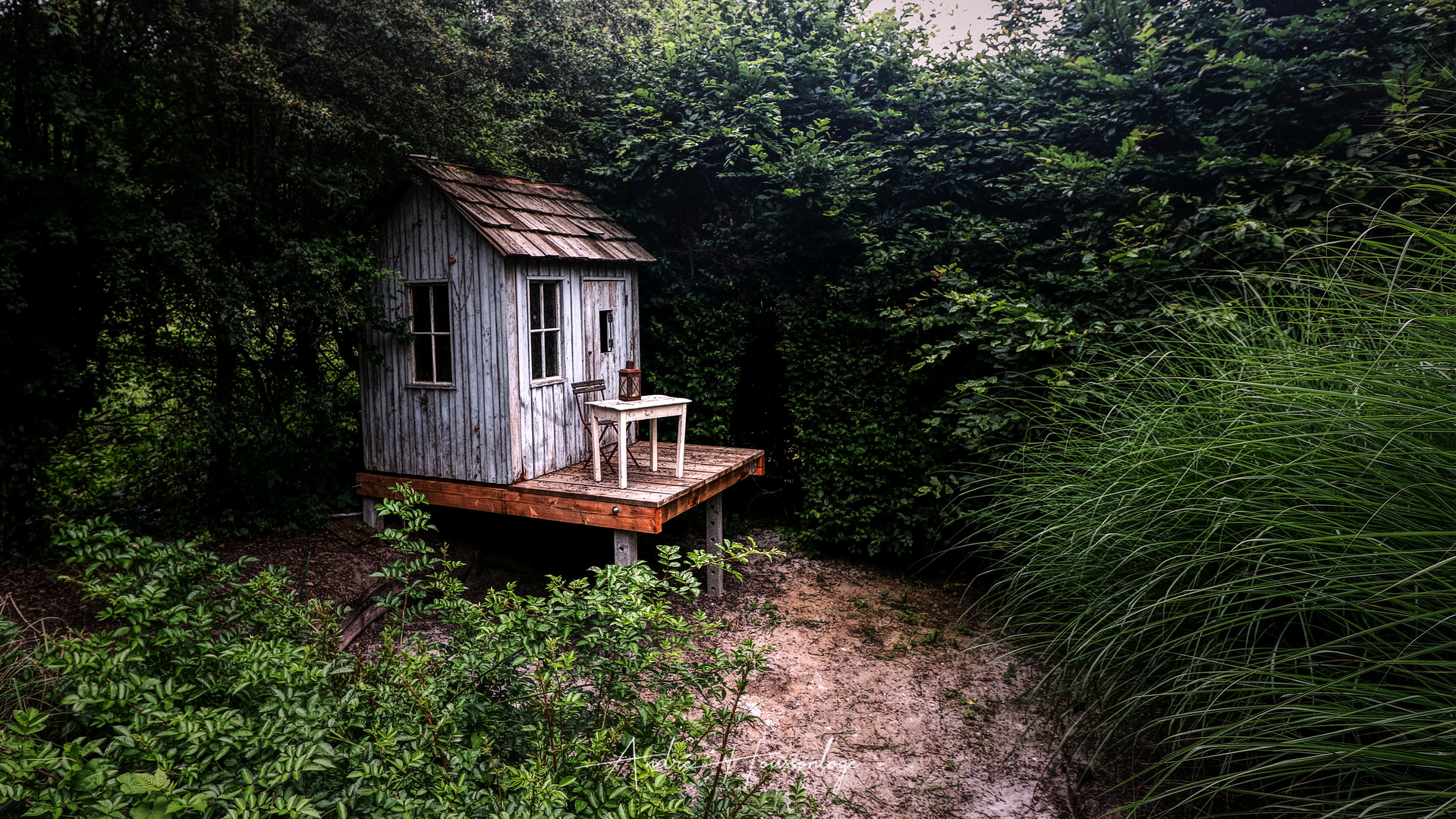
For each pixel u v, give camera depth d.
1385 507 2.23
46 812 1.44
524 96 6.98
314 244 5.16
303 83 5.22
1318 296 3.62
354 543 5.57
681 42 7.88
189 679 2.02
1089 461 3.82
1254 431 2.75
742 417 7.81
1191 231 4.91
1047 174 5.81
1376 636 2.24
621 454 5.05
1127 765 3.31
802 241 6.69
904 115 7.03
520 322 5.25
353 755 1.69
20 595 4.23
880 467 6.13
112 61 4.60
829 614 5.39
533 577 5.70
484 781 1.88
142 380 5.43
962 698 4.17
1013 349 5.20
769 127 6.77
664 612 2.40
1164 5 6.18
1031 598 4.11
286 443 5.50
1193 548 2.84
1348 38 5.19
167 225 4.50
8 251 4.07
